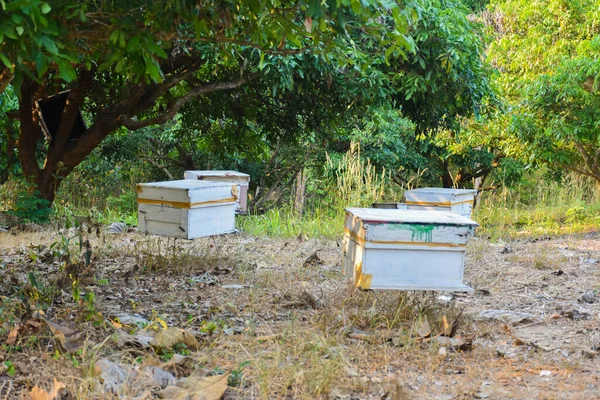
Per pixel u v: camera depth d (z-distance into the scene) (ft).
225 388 10.98
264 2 12.84
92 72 35.94
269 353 13.10
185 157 61.11
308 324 15.96
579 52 40.81
